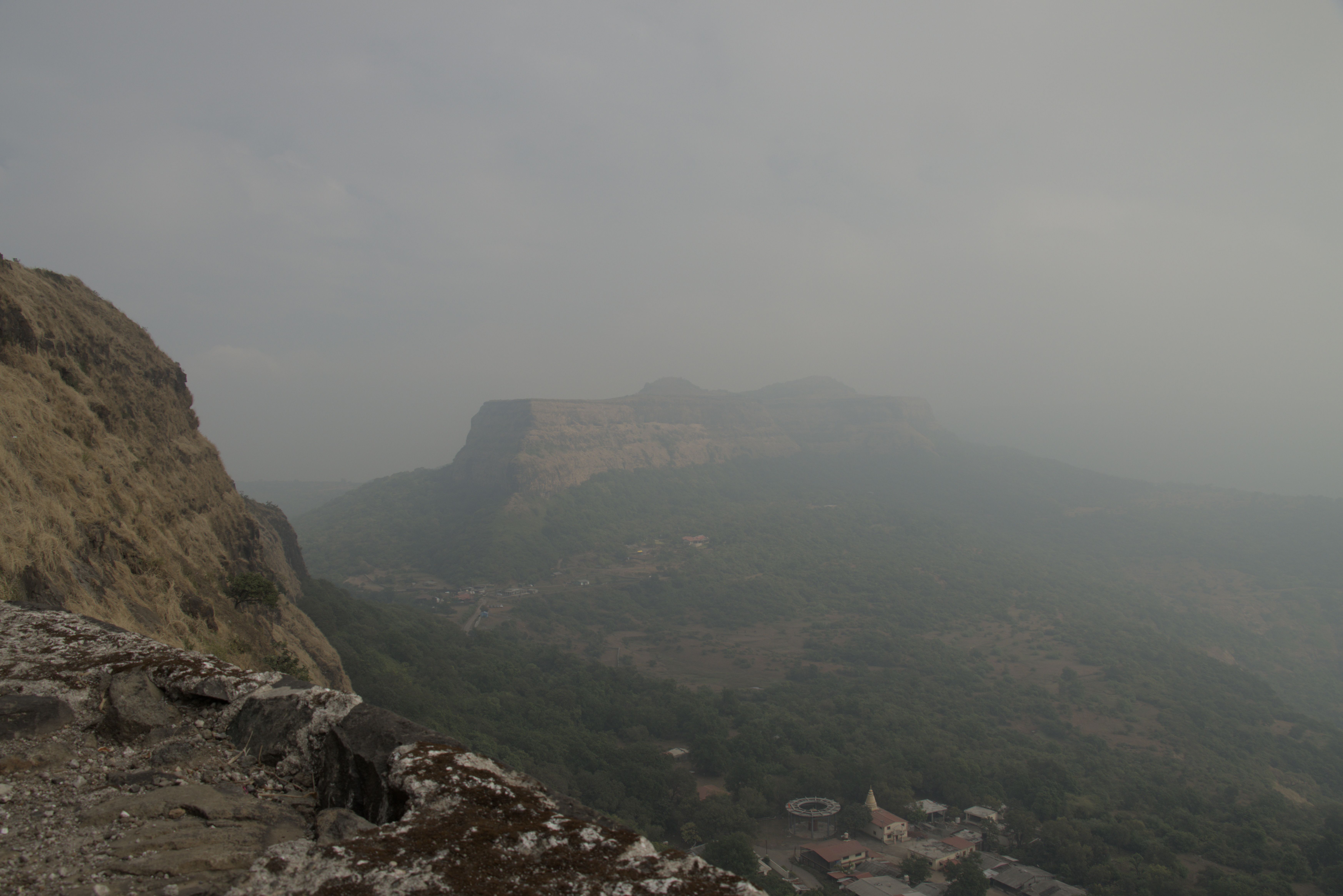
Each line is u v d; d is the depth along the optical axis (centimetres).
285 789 670
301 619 5350
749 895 463
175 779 658
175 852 528
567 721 8562
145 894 470
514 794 573
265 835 573
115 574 2466
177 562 3241
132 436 4012
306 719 732
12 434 2389
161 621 2555
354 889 435
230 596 3888
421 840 494
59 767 684
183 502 4212
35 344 3158
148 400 4556
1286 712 13038
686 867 492
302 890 432
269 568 5588
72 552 2206
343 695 754
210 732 773
